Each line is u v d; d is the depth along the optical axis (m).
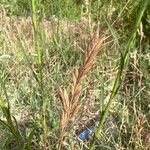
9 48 3.26
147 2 1.07
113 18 2.87
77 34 3.57
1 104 1.18
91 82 2.48
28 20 3.98
